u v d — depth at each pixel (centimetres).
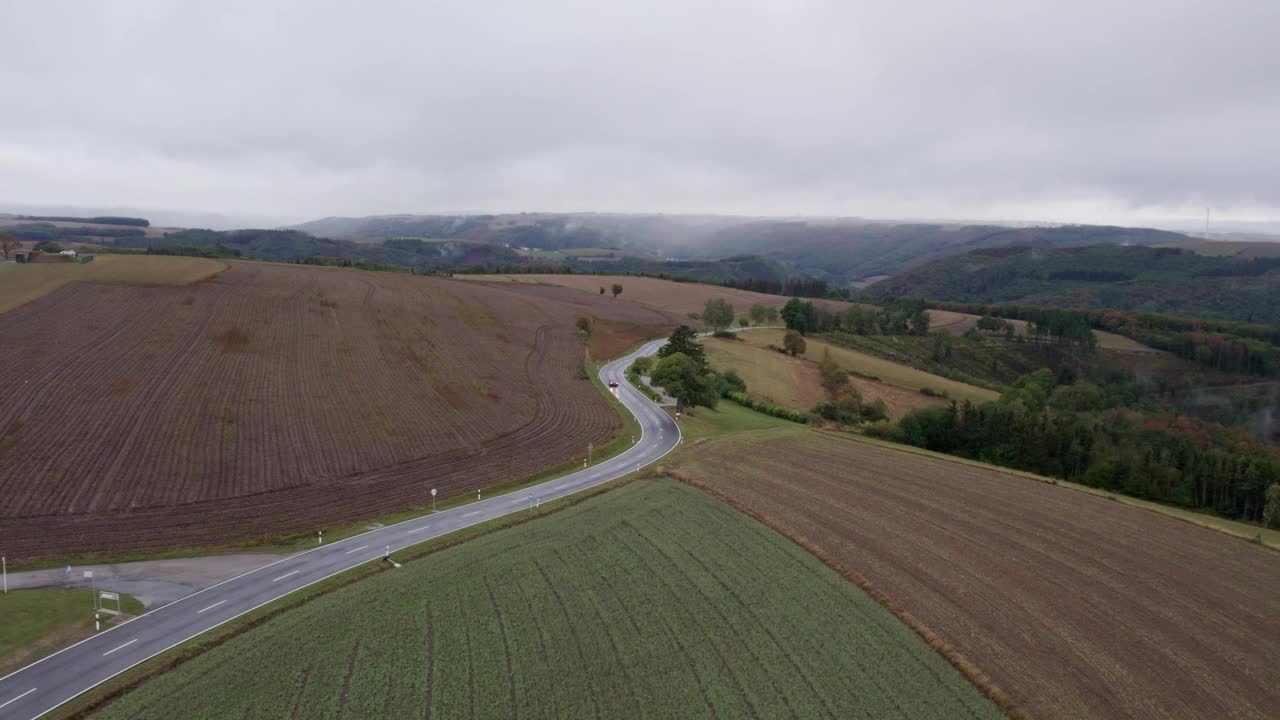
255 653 3384
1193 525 5450
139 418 6469
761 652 3453
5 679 3162
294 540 4744
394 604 3859
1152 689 3262
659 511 5269
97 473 5472
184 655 3369
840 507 5478
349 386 8125
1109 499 6050
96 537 4600
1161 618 3928
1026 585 4259
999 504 5719
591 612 3800
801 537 4800
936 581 4262
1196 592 4259
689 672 3291
